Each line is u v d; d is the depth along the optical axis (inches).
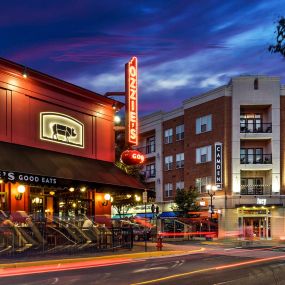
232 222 1758.1
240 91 1804.9
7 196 778.8
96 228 861.2
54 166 783.7
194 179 1936.5
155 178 2217.0
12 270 590.2
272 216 1755.7
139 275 543.5
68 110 894.4
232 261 730.8
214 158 1817.2
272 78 1802.4
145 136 2374.5
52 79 848.9
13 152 737.6
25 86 804.0
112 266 645.3
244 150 1838.1
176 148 2092.8
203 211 1841.8
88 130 944.3
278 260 754.2
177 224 1889.8
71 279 507.5
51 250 766.5
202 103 1931.6
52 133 850.1
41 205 868.0
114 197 1230.3
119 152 1608.0
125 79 961.5
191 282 490.6
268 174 1806.1
